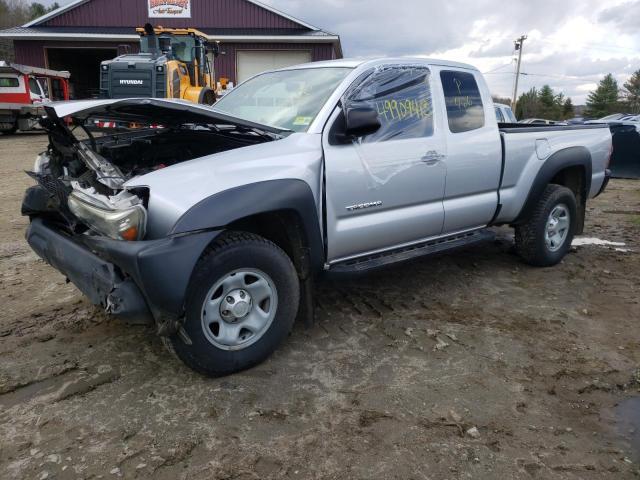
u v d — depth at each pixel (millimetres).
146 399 3033
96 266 2951
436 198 4301
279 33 24281
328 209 3555
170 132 4262
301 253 3492
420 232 4262
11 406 2949
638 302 4598
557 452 2650
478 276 5199
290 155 3381
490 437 2756
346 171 3617
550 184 5434
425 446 2676
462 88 4602
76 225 3393
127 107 3262
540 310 4395
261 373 3330
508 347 3727
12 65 20234
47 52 24828
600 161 5820
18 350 3561
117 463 2521
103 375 3270
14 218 7426
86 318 4070
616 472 2521
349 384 3227
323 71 4160
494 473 2496
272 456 2590
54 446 2633
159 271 2732
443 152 4270
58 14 24688
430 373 3367
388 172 3865
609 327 4090
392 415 2922
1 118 20578
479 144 4578
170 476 2447
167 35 15969
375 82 3980
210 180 3035
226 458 2570
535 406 3037
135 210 2803
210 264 3004
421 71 4305
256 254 3180
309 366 3426
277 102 4094
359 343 3748
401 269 5344
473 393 3150
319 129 3574
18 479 2408
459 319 4176
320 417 2896
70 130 3438
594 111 94188
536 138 5094
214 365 3146
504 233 6914
